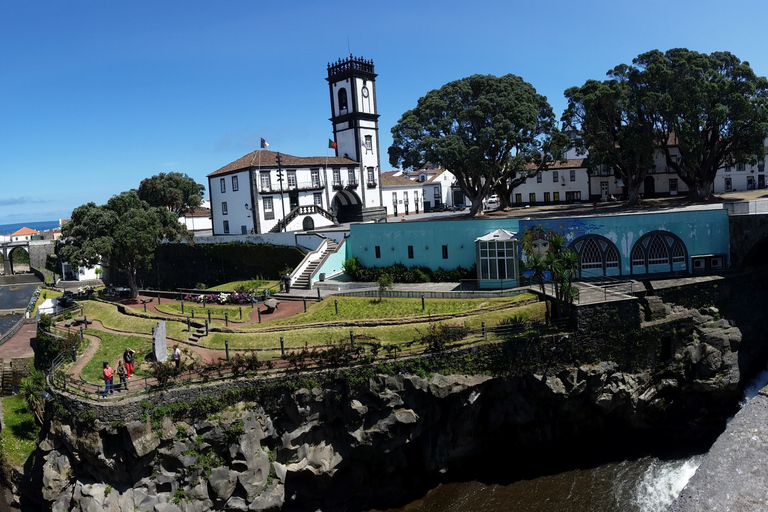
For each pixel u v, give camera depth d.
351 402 32.88
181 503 30.64
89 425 30.86
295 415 33.00
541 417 36.62
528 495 32.50
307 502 33.22
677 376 38.69
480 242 45.25
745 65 60.12
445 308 42.38
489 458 36.72
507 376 35.22
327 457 33.22
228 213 73.75
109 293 64.62
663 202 69.12
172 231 64.94
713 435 38.38
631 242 44.22
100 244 54.97
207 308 50.41
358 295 47.78
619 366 37.25
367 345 35.78
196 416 32.03
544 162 75.12
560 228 44.28
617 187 87.38
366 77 81.44
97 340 44.62
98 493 30.80
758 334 43.94
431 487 34.66
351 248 56.44
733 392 39.47
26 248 123.56
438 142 62.28
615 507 30.56
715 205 57.75
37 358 49.84
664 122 63.00
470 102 66.50
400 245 53.12
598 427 37.66
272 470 32.25
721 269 45.03
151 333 44.69
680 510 6.55
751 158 62.28
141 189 93.56
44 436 34.81
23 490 36.28
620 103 60.97
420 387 33.41
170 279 74.06
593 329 36.69
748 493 6.43
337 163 77.75
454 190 109.31
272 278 62.12
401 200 96.69
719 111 54.94
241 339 39.66
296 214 71.62
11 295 92.44
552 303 39.53
